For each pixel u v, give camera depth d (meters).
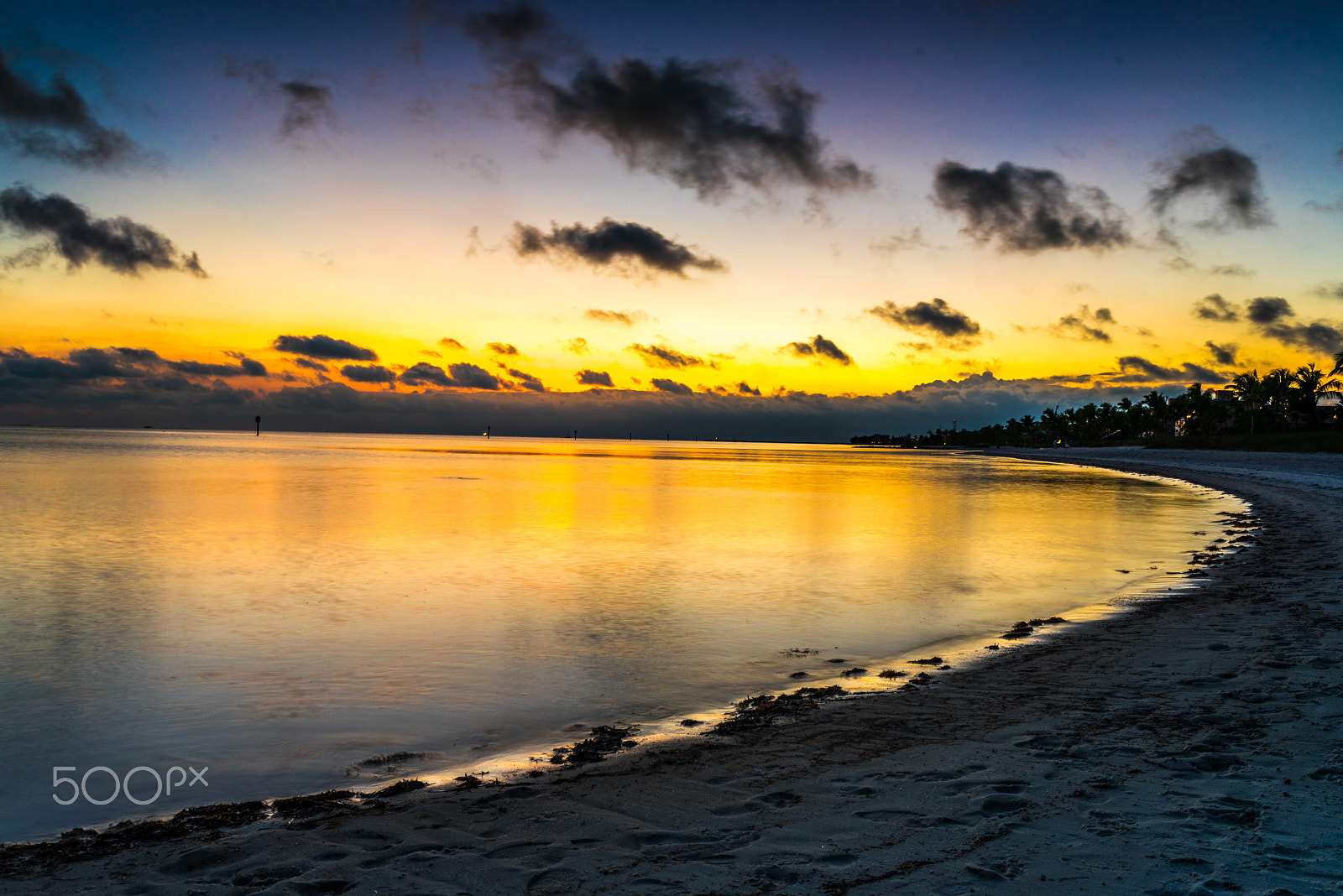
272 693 12.20
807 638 15.60
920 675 12.16
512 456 165.75
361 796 7.80
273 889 5.71
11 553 28.00
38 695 12.18
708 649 14.76
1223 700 9.51
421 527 36.38
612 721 10.61
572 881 5.64
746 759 8.37
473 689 12.30
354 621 17.41
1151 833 5.95
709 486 72.31
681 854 6.04
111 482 64.06
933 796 6.96
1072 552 28.42
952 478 89.88
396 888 5.64
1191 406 156.75
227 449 176.38
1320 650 11.70
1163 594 18.41
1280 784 6.79
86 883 5.98
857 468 126.25
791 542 31.77
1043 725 8.96
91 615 18.08
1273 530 31.05
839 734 9.10
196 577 23.20
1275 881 5.14
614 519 40.41
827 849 5.98
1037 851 5.74
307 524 37.41
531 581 22.53
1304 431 120.00
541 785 7.89
